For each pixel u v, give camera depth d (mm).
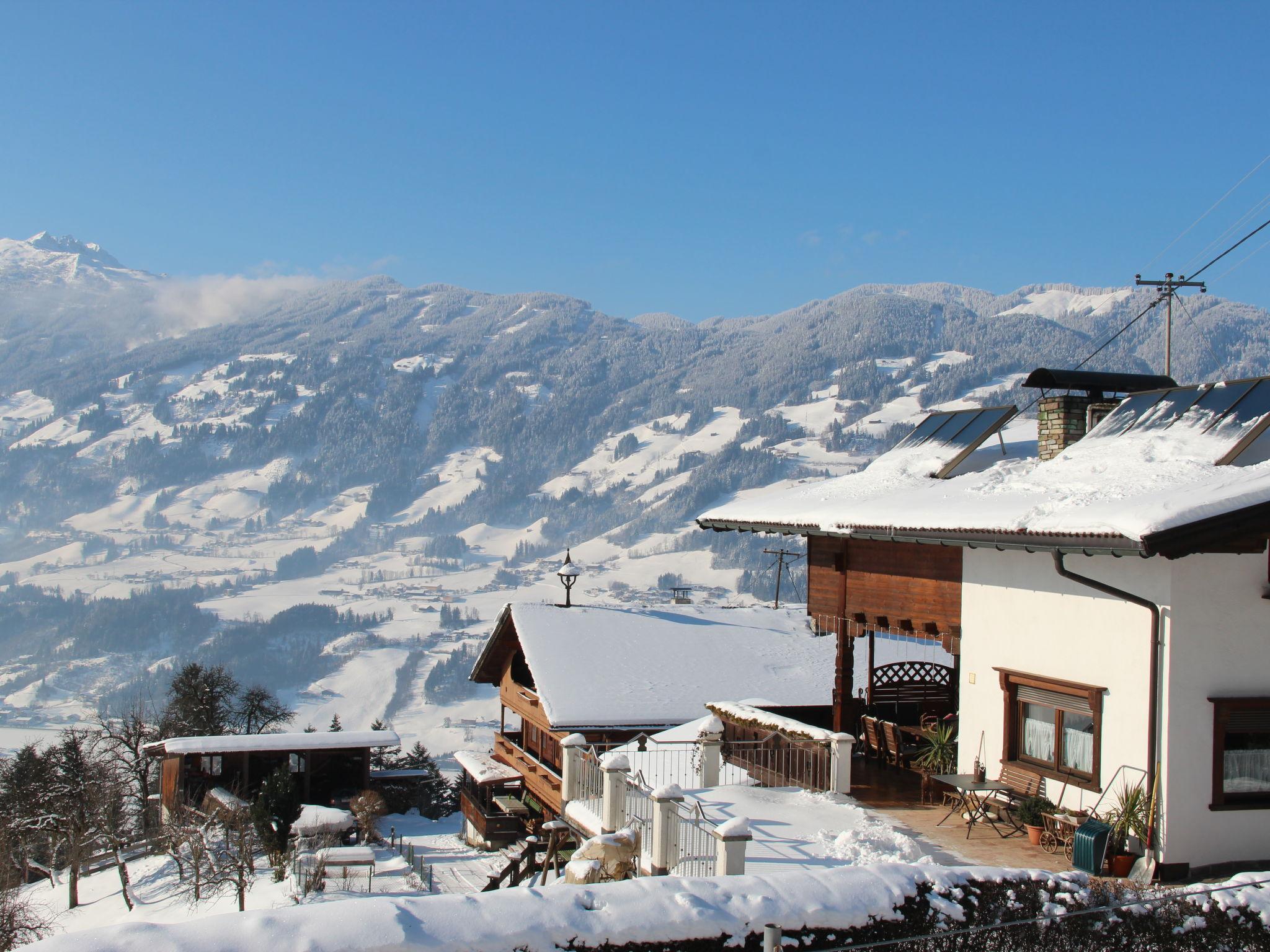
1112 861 10445
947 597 14344
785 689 23203
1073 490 11812
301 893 22281
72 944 6125
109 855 33000
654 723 21672
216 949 6250
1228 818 10453
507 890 7391
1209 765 10430
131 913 25547
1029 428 18406
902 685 18250
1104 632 11148
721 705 16984
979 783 12617
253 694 45906
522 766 26609
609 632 25562
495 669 30438
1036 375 15391
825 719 21234
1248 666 10594
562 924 7086
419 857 26500
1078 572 11406
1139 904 8359
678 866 10797
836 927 7672
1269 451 11203
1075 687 11406
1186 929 8352
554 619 25906
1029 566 12328
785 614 29141
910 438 18344
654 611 27844
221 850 25844
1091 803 11195
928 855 11188
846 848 11148
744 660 24766
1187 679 10375
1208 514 9570
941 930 7945
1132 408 14328
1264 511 9711
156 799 37344
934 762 14156
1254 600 10672
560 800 22844
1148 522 9531
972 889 8242
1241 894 8594
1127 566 10828
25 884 33125
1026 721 12445
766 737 15578
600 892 7488
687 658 24516
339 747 33219
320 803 34625
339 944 6438
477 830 28875
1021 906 8250
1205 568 10477
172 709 45094
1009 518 11539
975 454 16719
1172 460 11820
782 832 12094
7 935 23422
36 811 36156
